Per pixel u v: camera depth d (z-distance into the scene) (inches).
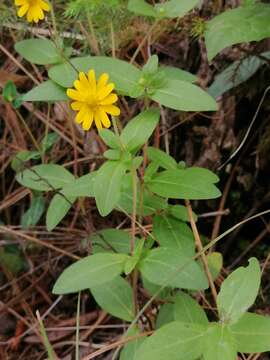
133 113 19.6
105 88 13.1
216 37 14.3
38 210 18.2
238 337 10.9
